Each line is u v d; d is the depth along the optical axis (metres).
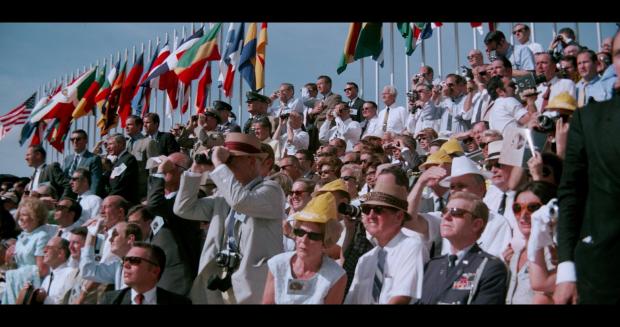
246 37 23.56
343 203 8.72
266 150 10.57
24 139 29.14
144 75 28.39
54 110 28.67
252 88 23.25
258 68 23.30
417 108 18.45
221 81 26.45
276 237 9.17
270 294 7.95
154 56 28.30
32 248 12.02
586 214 5.30
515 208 7.36
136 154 17.62
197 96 26.28
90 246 10.16
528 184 7.36
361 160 13.35
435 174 8.77
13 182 19.31
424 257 7.79
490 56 17.59
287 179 12.15
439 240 8.70
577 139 5.45
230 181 8.92
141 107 28.84
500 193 9.31
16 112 29.27
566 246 5.42
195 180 9.47
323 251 8.00
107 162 16.92
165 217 10.00
